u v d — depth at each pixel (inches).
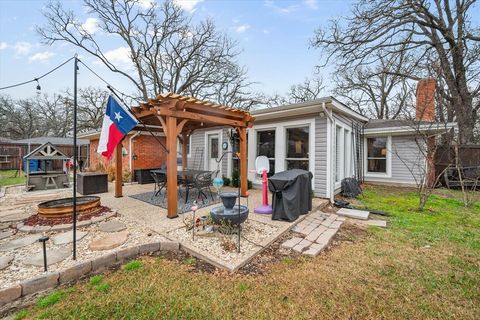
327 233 142.8
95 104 832.9
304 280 93.0
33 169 312.3
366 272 99.7
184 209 189.5
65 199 185.2
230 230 131.3
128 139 374.0
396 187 335.3
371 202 236.5
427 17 398.6
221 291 85.4
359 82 645.9
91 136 479.2
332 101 211.9
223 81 693.9
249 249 116.5
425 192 210.7
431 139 263.3
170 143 163.9
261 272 99.5
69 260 103.0
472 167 309.1
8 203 213.6
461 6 387.5
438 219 178.1
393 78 565.3
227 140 342.0
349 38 433.7
